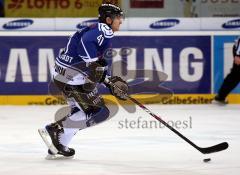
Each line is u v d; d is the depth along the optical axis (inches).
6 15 846.5
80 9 853.2
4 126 593.3
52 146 423.2
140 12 849.5
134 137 525.7
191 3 848.9
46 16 852.0
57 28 738.2
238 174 378.9
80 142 502.3
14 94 740.7
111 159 430.3
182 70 747.4
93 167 402.3
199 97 751.7
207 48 748.0
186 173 382.9
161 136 529.7
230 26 747.4
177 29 743.1
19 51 736.3
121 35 737.0
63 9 852.0
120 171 389.7
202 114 668.1
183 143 495.8
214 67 749.9
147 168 399.2
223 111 690.8
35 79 740.0
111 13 400.5
